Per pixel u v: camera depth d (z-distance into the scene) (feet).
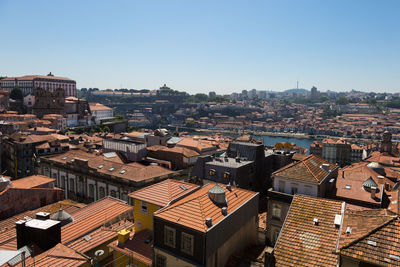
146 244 143.33
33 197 225.97
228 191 159.33
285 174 177.47
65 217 168.04
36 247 129.70
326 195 179.52
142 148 326.44
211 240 118.62
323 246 112.16
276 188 179.63
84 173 297.33
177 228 122.93
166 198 152.56
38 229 131.03
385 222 100.53
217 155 355.15
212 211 132.46
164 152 322.14
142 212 155.53
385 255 89.86
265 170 269.85
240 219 143.74
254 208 160.04
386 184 224.94
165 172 281.74
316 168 185.88
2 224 193.06
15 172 451.12
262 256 138.62
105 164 296.30
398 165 429.79
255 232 163.94
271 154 285.23
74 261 122.31
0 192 212.64
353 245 95.04
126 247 141.49
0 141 468.34
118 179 265.75
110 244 145.79
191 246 119.03
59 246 130.82
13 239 153.99
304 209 134.00
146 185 259.39
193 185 173.37
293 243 116.98
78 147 505.66
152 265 129.08
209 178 240.73
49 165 336.90
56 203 230.07
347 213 119.96
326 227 121.19
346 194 179.32
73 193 310.86
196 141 386.11
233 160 256.32
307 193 169.17
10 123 635.66
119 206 191.31
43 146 447.42
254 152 257.34
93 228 162.61
